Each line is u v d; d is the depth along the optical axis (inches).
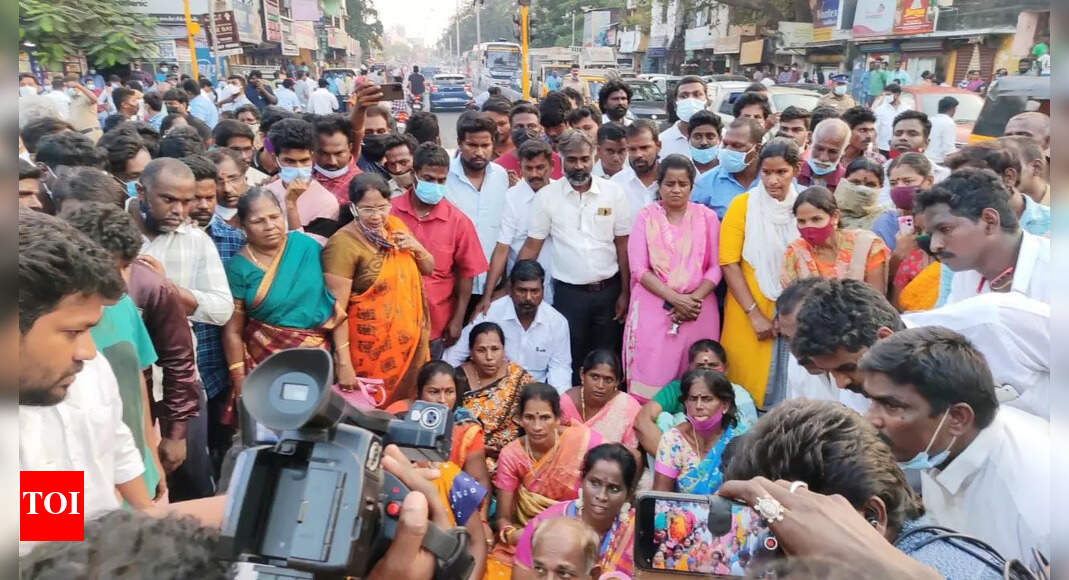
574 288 174.1
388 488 47.8
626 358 163.8
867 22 762.2
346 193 176.6
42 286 55.5
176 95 412.2
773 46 994.1
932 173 163.9
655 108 649.6
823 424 55.1
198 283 124.6
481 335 150.8
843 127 182.5
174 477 123.6
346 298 139.6
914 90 441.7
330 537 40.0
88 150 152.0
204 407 127.0
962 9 636.1
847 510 46.6
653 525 53.4
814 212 132.7
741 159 178.9
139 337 100.3
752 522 50.6
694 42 1299.2
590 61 1342.3
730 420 132.9
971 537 54.1
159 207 121.0
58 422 70.8
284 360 43.1
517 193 183.9
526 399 132.6
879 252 138.6
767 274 145.2
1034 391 83.7
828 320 80.8
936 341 64.9
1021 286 93.0
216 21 954.1
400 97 186.1
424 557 46.5
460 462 134.0
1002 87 328.2
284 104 762.8
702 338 158.4
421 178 162.7
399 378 146.6
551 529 92.3
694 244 158.2
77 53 654.5
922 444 65.4
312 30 1739.7
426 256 150.2
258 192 132.1
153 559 36.9
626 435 151.4
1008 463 64.7
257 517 41.3
